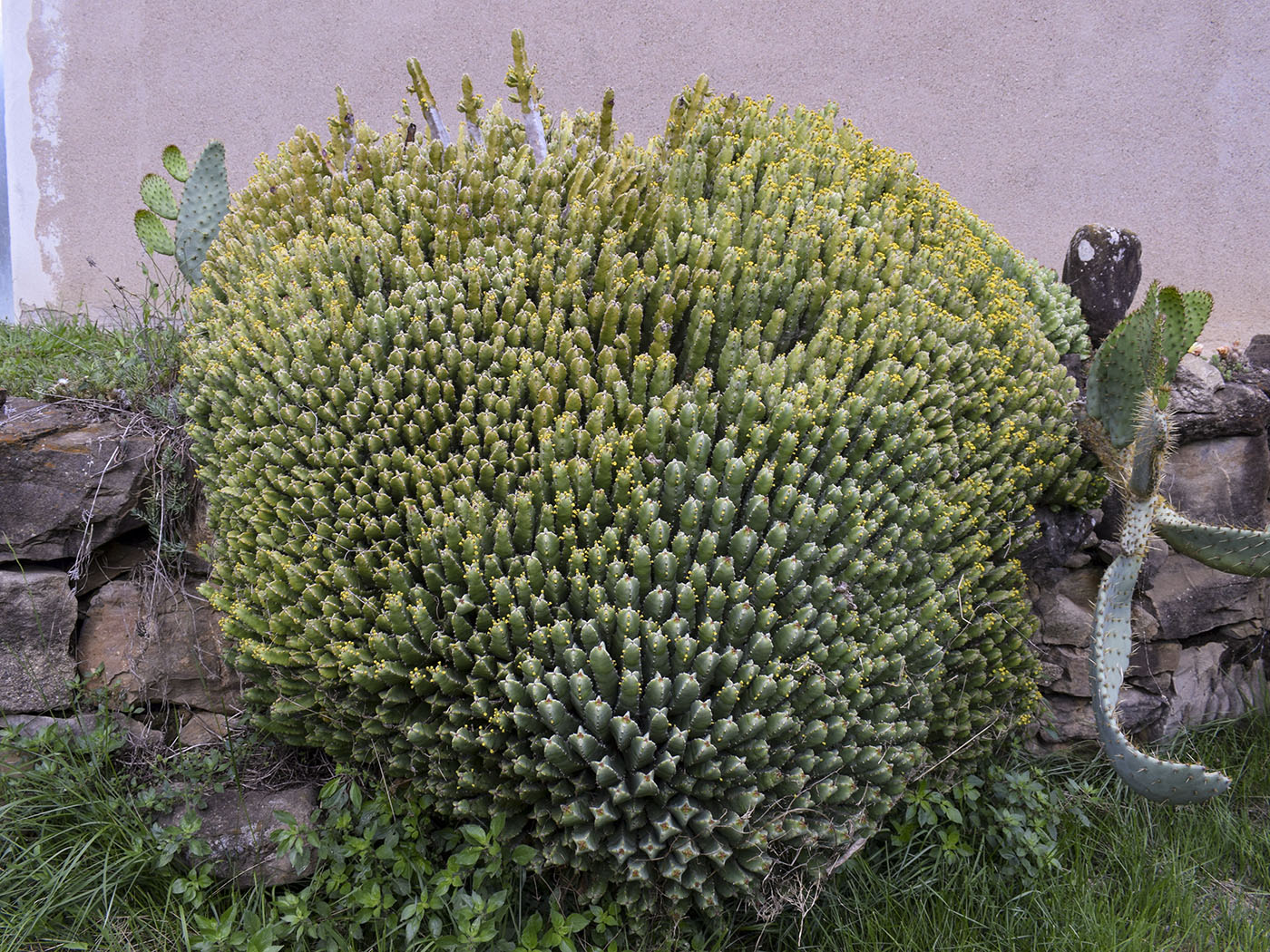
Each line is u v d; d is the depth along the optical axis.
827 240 3.83
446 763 2.84
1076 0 6.09
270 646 2.93
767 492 3.02
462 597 2.80
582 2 6.40
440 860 3.04
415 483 3.00
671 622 2.75
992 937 3.27
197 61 6.78
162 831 3.01
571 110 6.52
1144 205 6.25
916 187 4.60
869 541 3.23
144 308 4.30
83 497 3.49
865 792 2.91
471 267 3.37
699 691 2.70
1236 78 6.04
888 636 3.04
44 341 4.73
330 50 6.63
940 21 6.21
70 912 2.92
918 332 3.74
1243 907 3.57
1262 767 4.26
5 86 7.03
